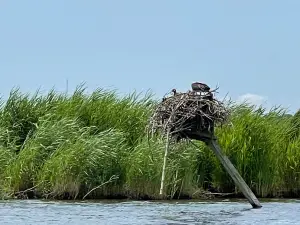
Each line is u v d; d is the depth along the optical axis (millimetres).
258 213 22781
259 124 33719
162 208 24906
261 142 33250
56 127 32188
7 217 21141
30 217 21188
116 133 31844
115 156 30750
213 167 32844
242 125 33688
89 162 30125
